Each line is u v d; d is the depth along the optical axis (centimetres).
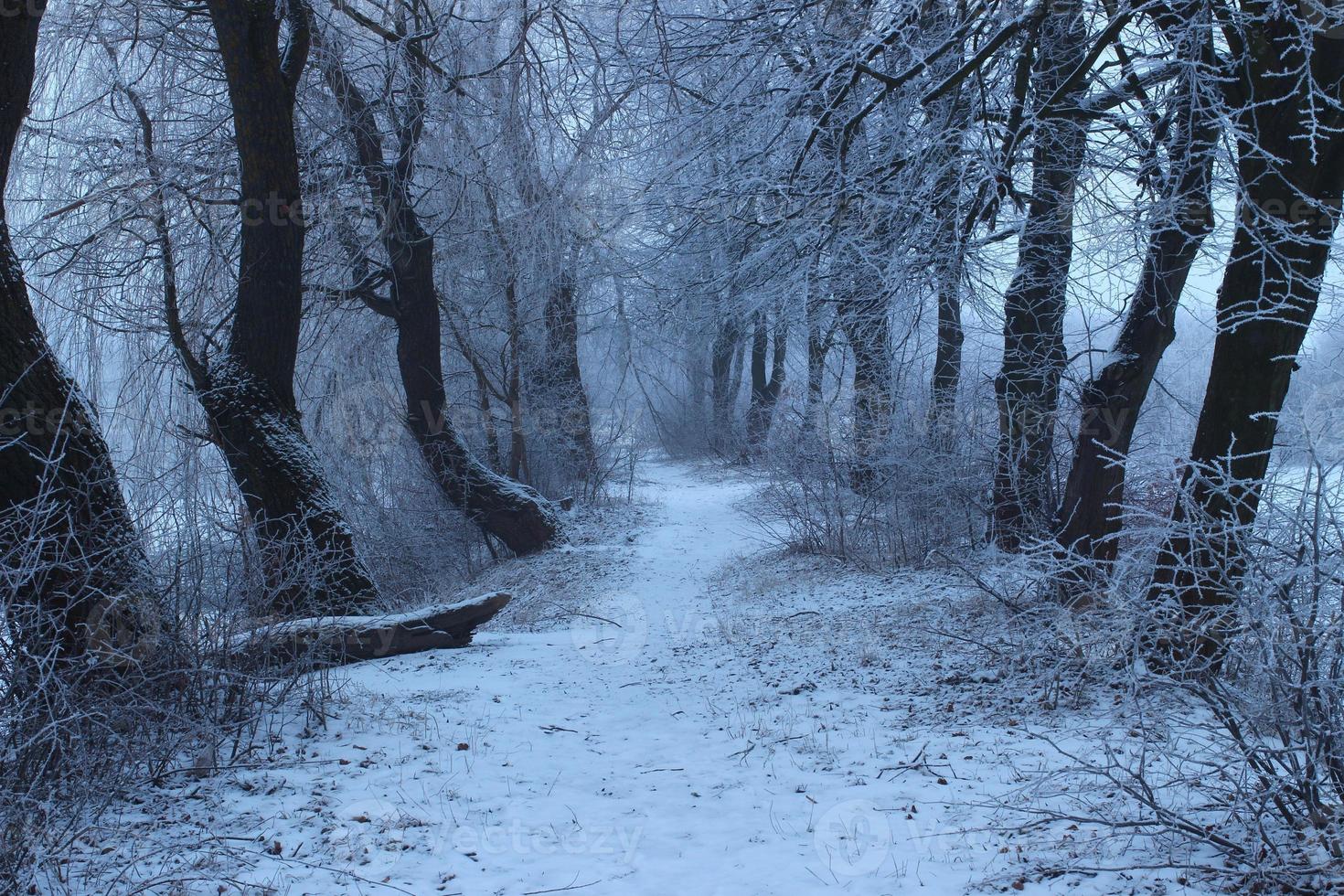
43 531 553
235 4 1091
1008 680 718
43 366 692
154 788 565
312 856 474
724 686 897
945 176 983
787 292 1084
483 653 1053
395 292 1750
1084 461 982
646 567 1725
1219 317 698
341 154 1608
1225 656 481
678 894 438
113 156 1402
